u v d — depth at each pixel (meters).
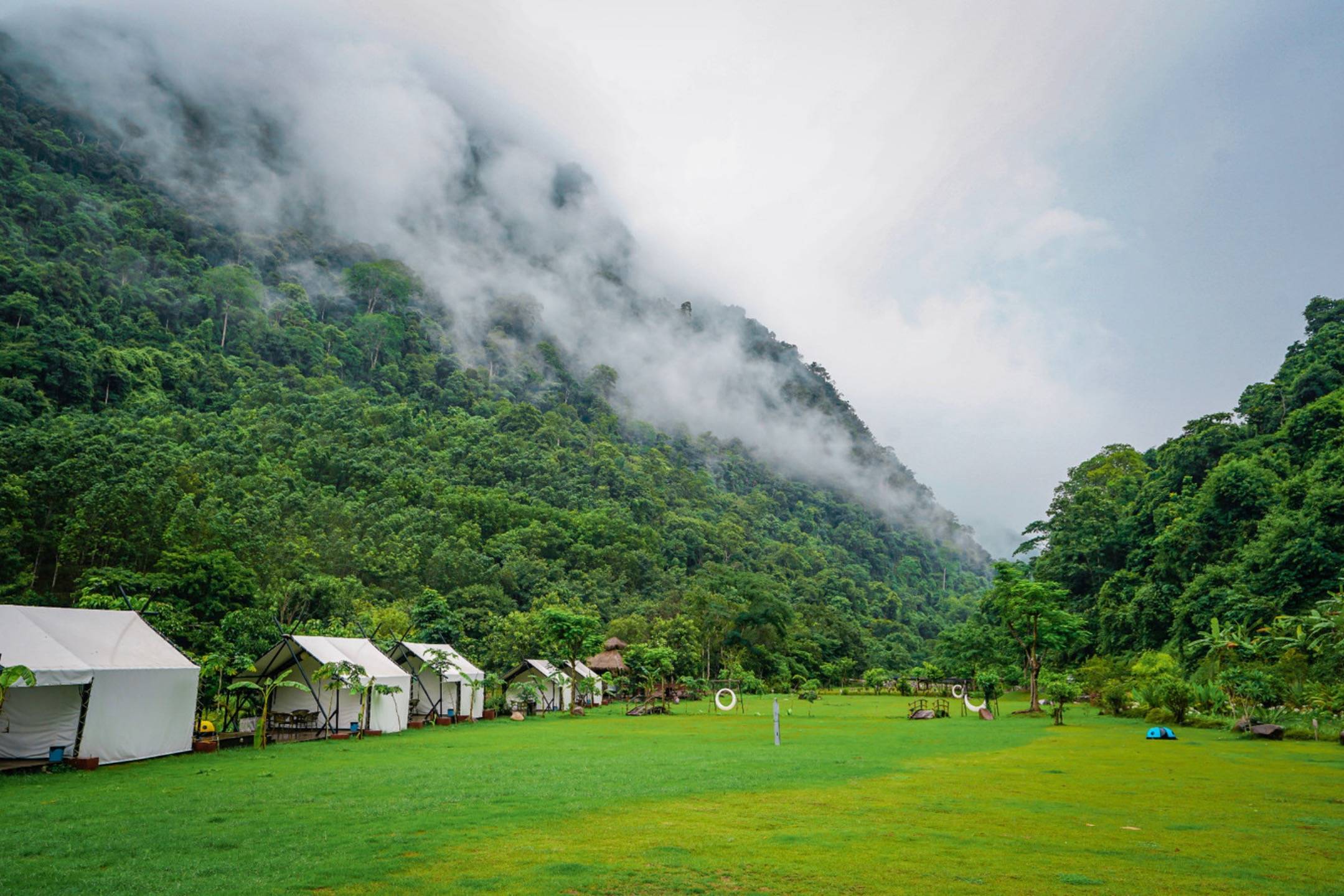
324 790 16.12
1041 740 29.77
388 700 34.62
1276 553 60.66
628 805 14.02
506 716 48.34
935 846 10.56
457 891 8.37
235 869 9.41
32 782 18.19
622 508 156.00
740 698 60.78
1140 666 58.94
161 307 164.62
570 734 33.44
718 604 105.75
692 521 175.88
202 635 49.75
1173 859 9.90
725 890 8.42
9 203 162.75
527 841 10.87
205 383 147.62
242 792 15.89
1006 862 9.70
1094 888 8.52
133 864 9.70
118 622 25.20
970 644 91.50
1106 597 84.88
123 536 62.38
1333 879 8.96
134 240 184.25
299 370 179.62
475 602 94.19
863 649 132.50
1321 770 19.88
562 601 99.62
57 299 136.50
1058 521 105.62
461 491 129.88
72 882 8.87
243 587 60.56
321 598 73.94
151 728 23.62
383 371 199.88
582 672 63.50
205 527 68.00
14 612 22.23
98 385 122.44
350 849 10.42
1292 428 81.12
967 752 24.59
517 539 120.56
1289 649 44.59
